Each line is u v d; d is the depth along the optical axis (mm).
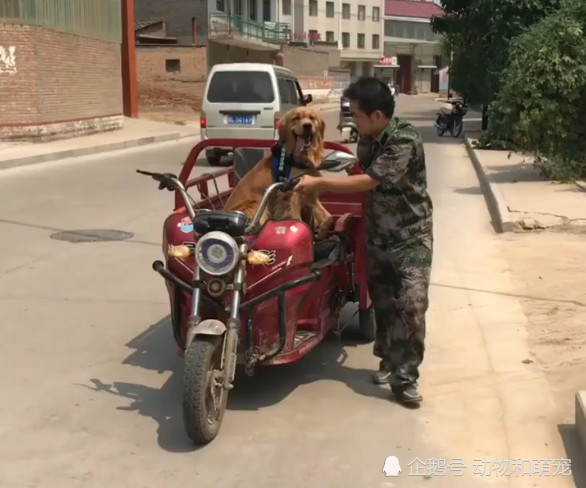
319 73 64750
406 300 4277
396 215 4211
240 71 15969
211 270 3932
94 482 3605
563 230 9211
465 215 10680
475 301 6445
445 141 24266
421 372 4918
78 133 22156
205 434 3893
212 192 7285
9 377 4855
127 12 29391
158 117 31859
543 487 3568
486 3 20828
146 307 6344
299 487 3561
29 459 3826
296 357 4395
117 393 4633
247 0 55688
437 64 100688
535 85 12320
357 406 4445
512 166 15414
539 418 4242
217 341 3938
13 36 19094
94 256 8094
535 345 5367
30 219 10031
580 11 12977
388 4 97250
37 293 6695
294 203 4570
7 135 19469
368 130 4129
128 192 12539
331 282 4988
